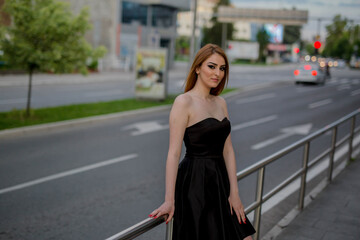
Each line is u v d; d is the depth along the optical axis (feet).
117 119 42.47
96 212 16.92
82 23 37.81
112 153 27.78
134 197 18.92
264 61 285.64
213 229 7.27
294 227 14.19
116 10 116.57
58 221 15.90
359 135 32.19
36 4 37.99
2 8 36.58
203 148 7.45
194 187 7.34
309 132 37.78
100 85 75.61
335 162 24.50
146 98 55.57
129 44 121.70
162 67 54.90
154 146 30.50
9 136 32.22
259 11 90.43
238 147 30.63
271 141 33.19
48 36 36.60
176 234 7.29
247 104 59.21
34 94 57.77
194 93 7.77
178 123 7.22
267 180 20.68
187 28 336.49
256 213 11.80
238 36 335.47
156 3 125.29
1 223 15.62
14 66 37.65
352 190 18.45
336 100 66.44
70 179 21.56
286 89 84.48
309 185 19.97
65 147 29.19
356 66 233.76
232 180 8.15
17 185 20.34
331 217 15.16
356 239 13.26
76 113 42.34
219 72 7.64
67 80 77.56
